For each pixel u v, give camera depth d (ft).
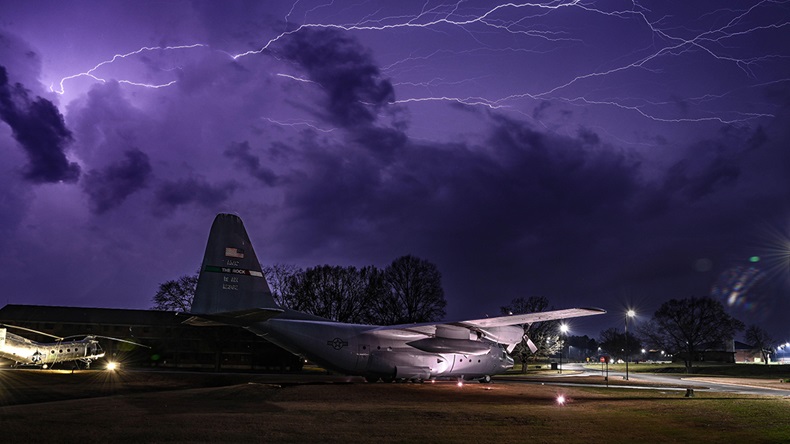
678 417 61.87
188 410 60.90
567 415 62.23
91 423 48.98
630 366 342.85
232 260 104.01
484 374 122.93
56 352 161.07
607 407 71.67
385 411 63.26
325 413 60.49
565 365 360.89
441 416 59.67
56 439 40.96
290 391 83.46
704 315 276.41
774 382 161.68
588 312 100.42
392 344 113.09
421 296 248.73
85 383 105.50
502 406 71.05
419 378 114.62
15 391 88.58
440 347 112.98
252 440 42.88
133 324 250.37
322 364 109.70
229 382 116.57
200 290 100.58
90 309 259.39
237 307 102.63
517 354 248.32
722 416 63.00
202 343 241.14
